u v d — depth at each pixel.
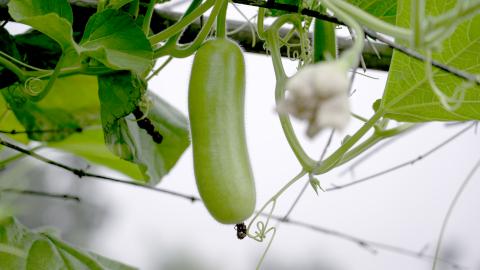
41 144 2.20
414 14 1.41
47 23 1.69
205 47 1.68
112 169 2.29
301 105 1.32
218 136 1.64
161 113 2.10
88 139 2.23
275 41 1.80
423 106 1.73
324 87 1.31
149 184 2.07
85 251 2.00
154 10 1.98
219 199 1.63
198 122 1.65
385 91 1.74
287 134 1.77
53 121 2.18
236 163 1.64
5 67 1.86
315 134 1.32
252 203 1.65
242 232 1.79
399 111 1.75
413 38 1.41
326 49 1.77
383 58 2.00
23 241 1.92
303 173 1.79
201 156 1.64
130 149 1.92
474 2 1.40
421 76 1.71
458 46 1.68
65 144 2.23
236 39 2.01
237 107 1.67
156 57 1.81
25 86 1.80
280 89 1.76
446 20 1.40
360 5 1.93
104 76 1.82
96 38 1.76
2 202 2.03
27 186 2.26
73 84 2.13
